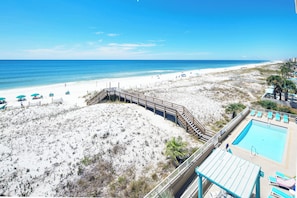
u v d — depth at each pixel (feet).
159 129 57.06
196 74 239.71
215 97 101.71
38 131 51.62
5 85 153.48
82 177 35.45
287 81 87.20
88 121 58.44
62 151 41.88
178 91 115.03
